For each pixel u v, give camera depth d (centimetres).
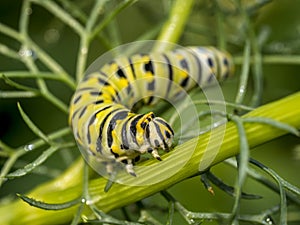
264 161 22
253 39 20
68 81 19
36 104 24
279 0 24
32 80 24
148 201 18
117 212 21
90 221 16
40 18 24
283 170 22
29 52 20
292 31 24
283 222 16
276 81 23
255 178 18
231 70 20
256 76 19
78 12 20
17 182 23
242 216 17
